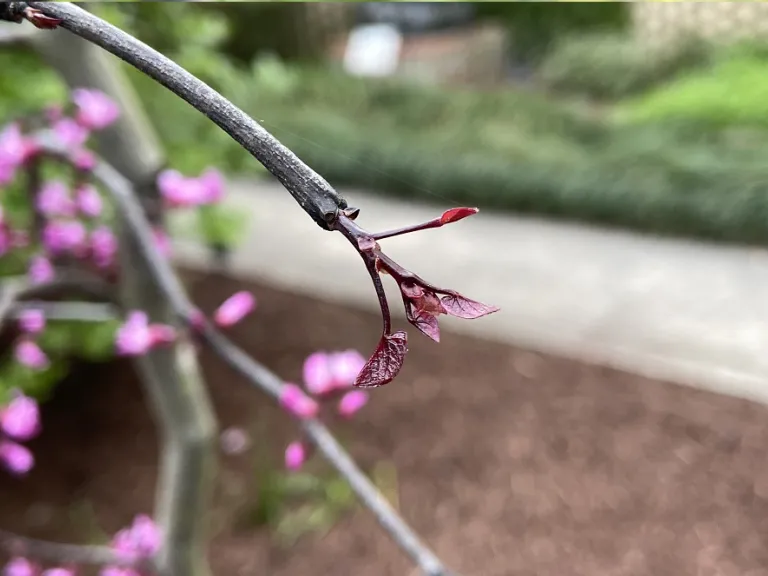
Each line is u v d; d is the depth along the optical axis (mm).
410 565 832
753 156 1814
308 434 410
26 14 149
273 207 1907
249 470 992
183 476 565
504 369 1168
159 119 977
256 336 1305
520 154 2051
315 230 1771
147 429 1104
